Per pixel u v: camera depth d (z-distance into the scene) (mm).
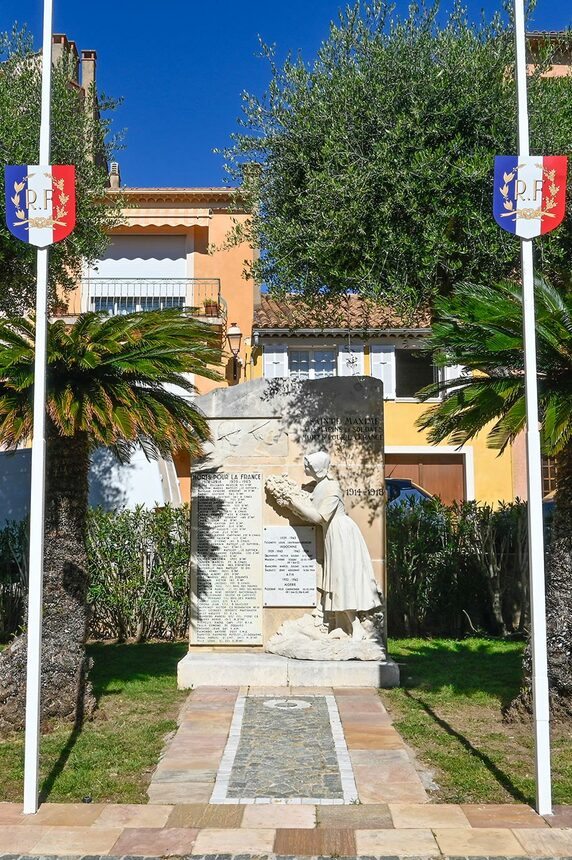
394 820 5609
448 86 10703
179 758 6859
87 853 5148
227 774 6492
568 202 10297
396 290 10258
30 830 5473
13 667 7918
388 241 10422
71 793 6164
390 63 10914
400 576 13211
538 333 7270
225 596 10133
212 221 22469
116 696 9055
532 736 7523
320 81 11344
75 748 7207
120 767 6707
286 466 10242
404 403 22984
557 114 10789
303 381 10398
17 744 7340
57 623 8078
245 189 11836
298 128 11203
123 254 22562
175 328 8453
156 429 8016
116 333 8039
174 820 5629
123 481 15508
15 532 13898
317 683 9414
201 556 10203
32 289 13531
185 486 17969
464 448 23031
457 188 10352
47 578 8117
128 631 12938
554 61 14023
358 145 10852
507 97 10680
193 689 9328
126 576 12992
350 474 10219
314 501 9875
